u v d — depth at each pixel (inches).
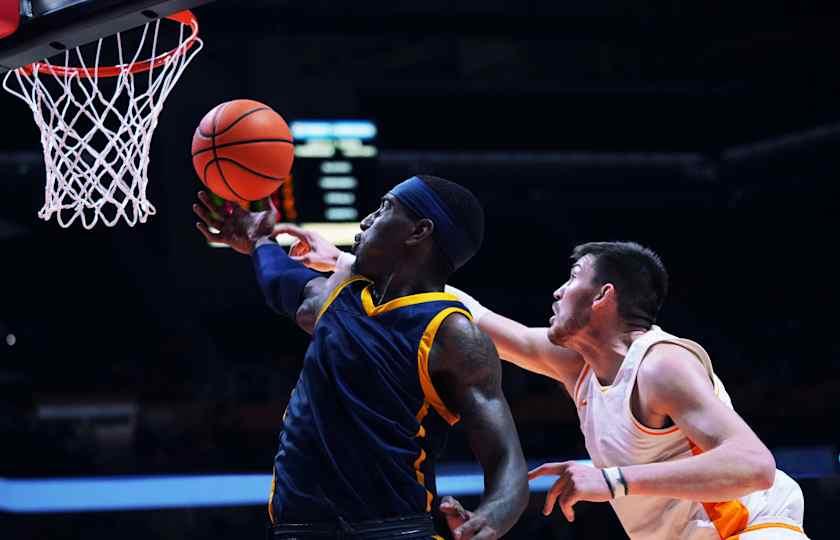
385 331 93.7
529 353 123.6
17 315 446.6
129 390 387.5
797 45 385.4
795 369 437.1
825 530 237.8
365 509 90.0
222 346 442.6
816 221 451.8
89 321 448.1
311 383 94.5
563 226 456.8
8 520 259.9
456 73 393.1
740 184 442.0
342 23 362.9
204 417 357.7
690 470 96.0
